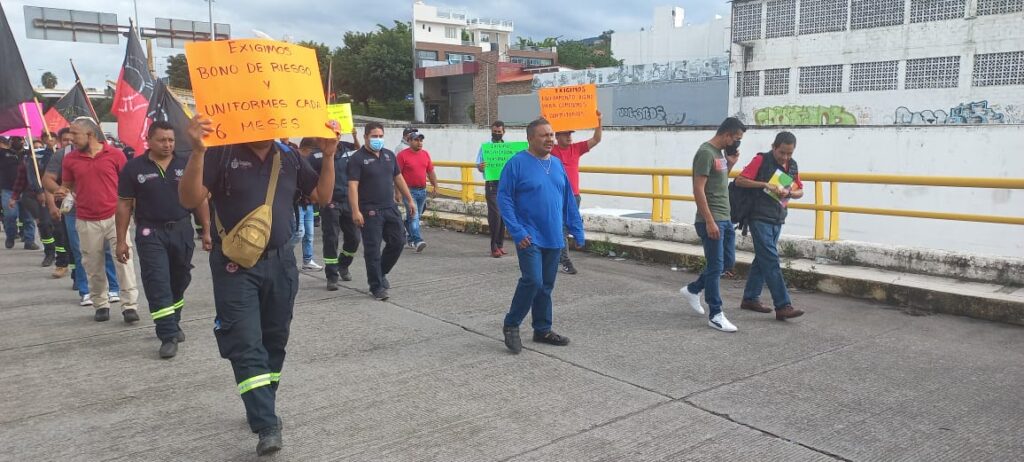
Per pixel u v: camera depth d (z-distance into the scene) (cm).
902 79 2589
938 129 1619
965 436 376
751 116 3017
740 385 454
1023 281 650
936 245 1652
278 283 360
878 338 560
